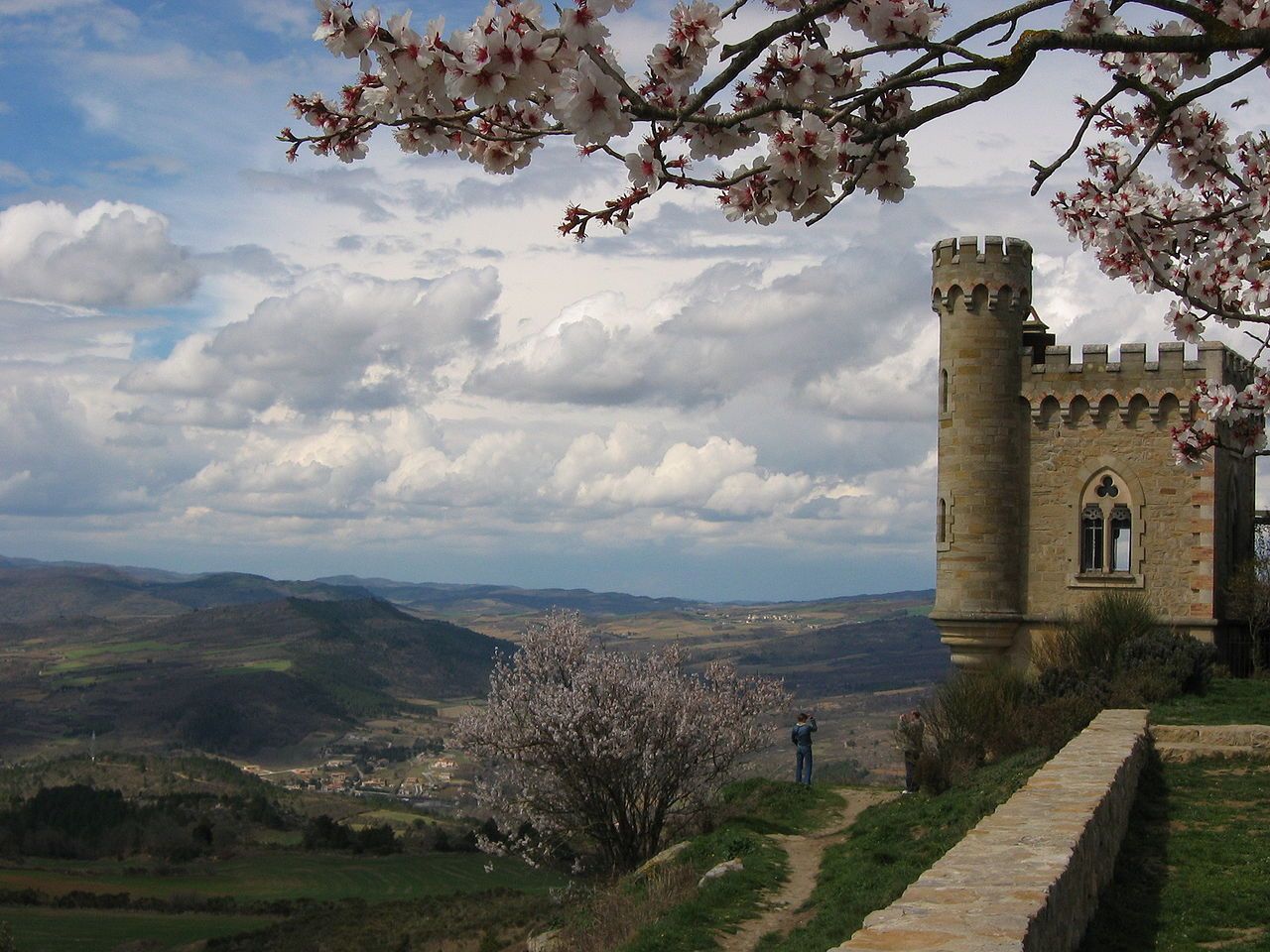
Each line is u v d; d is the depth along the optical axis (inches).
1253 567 1592.0
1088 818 512.7
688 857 1128.8
